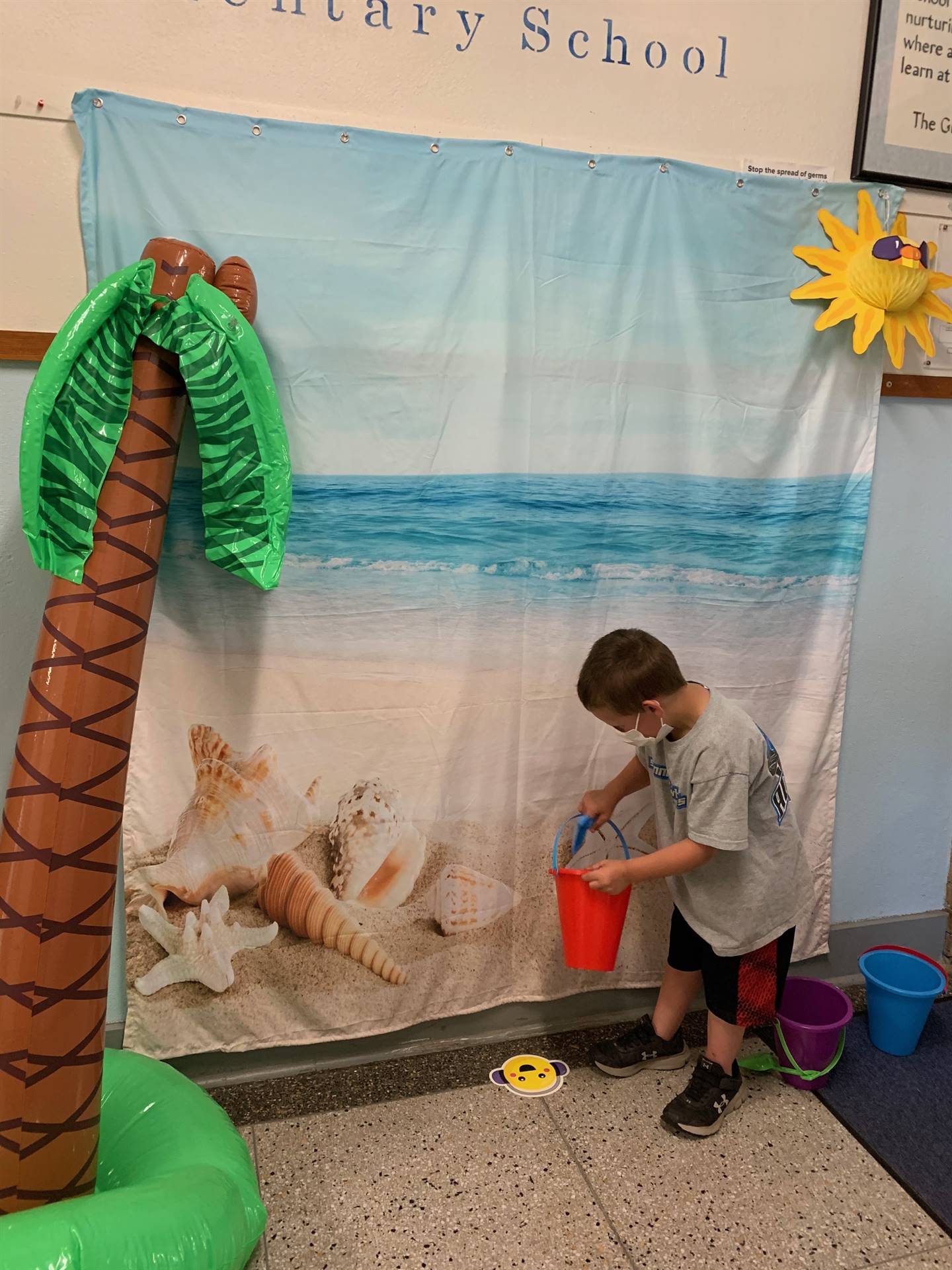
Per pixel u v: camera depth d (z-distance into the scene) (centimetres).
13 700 159
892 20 181
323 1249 141
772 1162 162
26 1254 102
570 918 167
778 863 166
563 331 170
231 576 162
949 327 198
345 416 162
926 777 221
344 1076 181
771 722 201
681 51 171
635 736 160
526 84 164
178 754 165
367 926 179
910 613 210
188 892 169
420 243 160
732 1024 168
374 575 169
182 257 137
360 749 174
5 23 139
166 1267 109
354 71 155
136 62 145
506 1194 153
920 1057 194
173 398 140
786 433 188
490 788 183
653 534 183
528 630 179
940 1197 155
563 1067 186
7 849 127
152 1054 172
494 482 171
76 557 132
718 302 179
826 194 183
